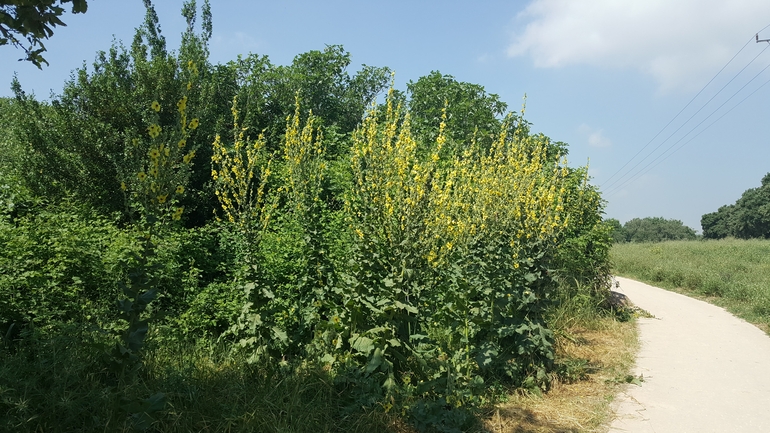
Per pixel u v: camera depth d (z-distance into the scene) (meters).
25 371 4.05
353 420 4.48
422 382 5.04
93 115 9.53
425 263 5.50
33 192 8.71
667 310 11.90
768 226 52.62
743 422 5.28
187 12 12.29
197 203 9.75
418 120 15.20
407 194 5.36
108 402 3.74
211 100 10.81
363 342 4.99
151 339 5.07
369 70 18.77
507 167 6.79
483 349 5.73
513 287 6.20
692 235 86.69
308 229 5.82
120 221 8.98
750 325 10.34
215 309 6.34
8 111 12.46
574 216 11.04
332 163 11.19
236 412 4.17
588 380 6.59
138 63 9.72
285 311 5.88
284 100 13.31
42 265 5.85
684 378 6.74
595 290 11.01
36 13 4.01
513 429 4.97
